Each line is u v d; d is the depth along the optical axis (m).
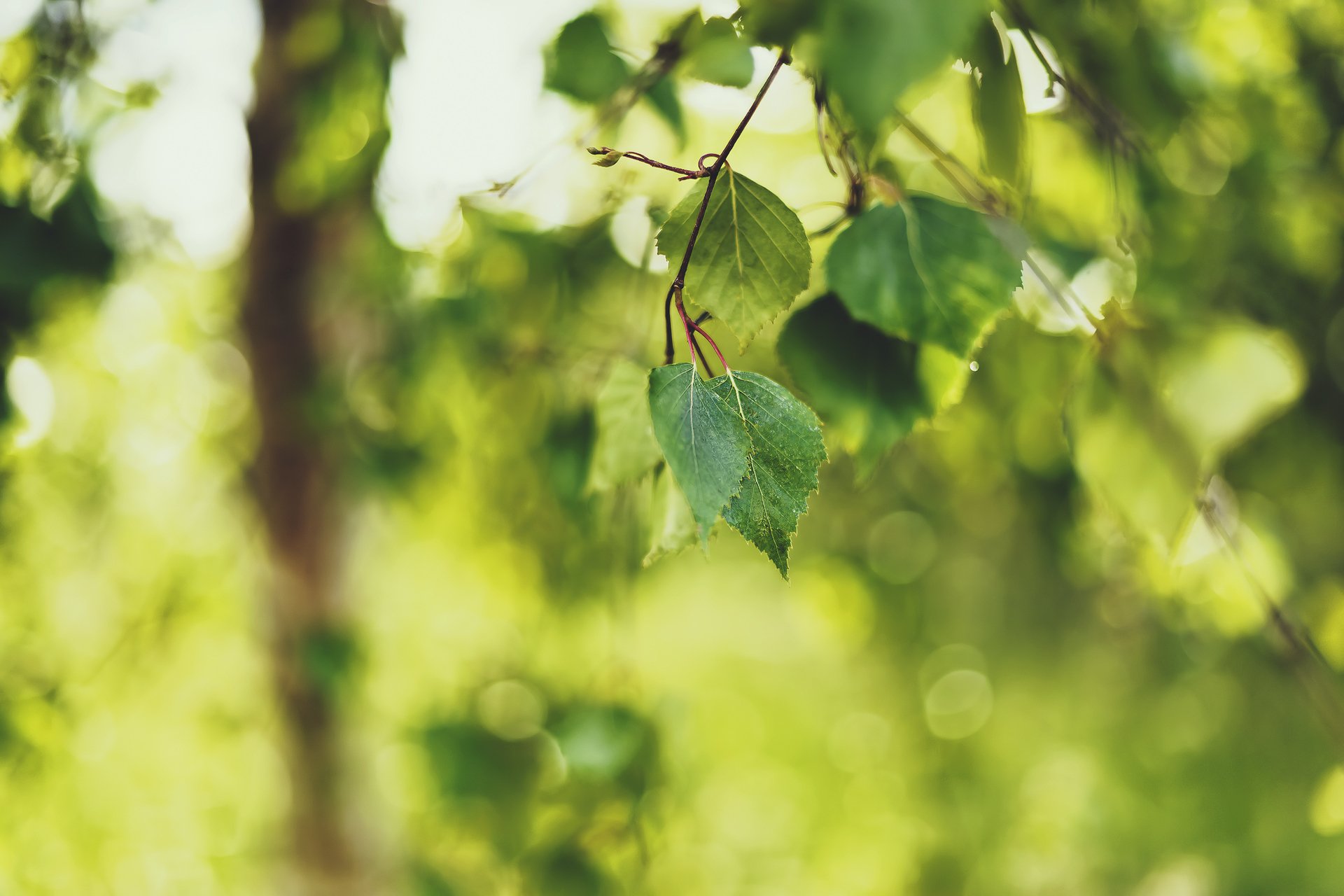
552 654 1.51
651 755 1.09
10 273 0.93
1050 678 2.42
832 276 0.77
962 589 2.30
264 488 1.31
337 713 1.40
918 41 0.72
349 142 0.96
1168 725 2.21
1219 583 1.05
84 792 1.69
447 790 1.21
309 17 0.93
